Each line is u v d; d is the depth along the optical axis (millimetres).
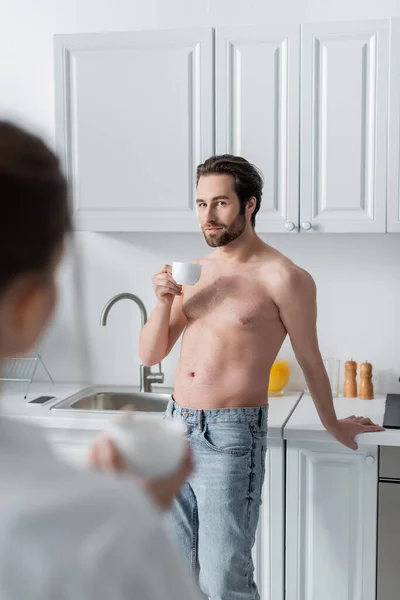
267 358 2037
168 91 2469
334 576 2256
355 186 2373
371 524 2217
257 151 2428
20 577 400
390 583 2219
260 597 2271
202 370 2016
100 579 404
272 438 2250
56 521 414
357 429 2170
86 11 2824
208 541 1955
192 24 2748
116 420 688
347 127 2365
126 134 2510
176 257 2865
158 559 428
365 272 2719
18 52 2895
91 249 2922
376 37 2324
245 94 2418
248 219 2088
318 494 2246
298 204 2418
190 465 681
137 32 2473
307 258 2754
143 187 2514
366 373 2629
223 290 2062
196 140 2467
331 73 2357
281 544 2277
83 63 2520
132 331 2924
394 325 2715
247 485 1962
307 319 2035
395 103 2324
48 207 461
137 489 458
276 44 2393
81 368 2977
